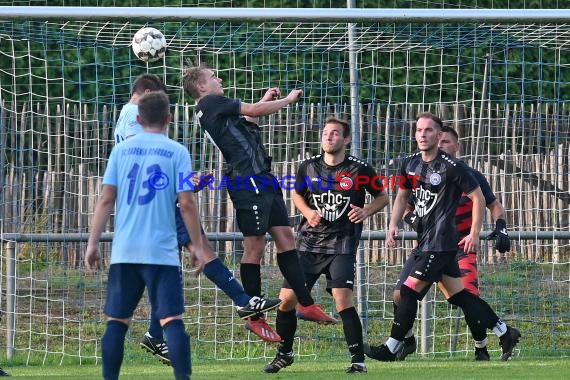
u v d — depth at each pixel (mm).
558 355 31500
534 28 31312
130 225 17609
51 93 42000
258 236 23875
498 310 35344
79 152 37031
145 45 27484
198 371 26062
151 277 17578
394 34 31141
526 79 40969
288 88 36406
